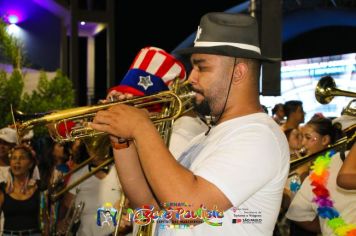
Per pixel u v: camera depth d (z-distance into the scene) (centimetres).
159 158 142
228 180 141
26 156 392
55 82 953
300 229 318
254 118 155
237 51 155
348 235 260
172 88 195
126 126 148
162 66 267
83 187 337
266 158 146
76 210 336
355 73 971
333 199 274
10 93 838
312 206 288
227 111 160
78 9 1494
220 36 157
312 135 355
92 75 1764
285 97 1089
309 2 1259
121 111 151
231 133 153
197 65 161
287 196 364
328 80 290
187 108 205
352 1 1192
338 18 1224
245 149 146
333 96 289
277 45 543
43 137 721
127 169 179
